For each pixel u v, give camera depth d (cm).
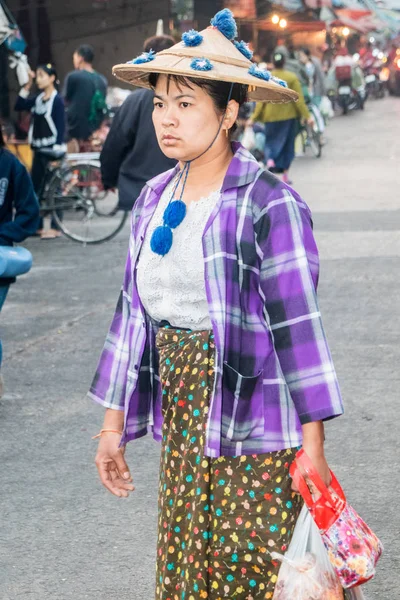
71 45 3334
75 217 2027
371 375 984
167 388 413
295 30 5219
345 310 1240
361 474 746
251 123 2531
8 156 897
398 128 4069
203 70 389
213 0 3850
